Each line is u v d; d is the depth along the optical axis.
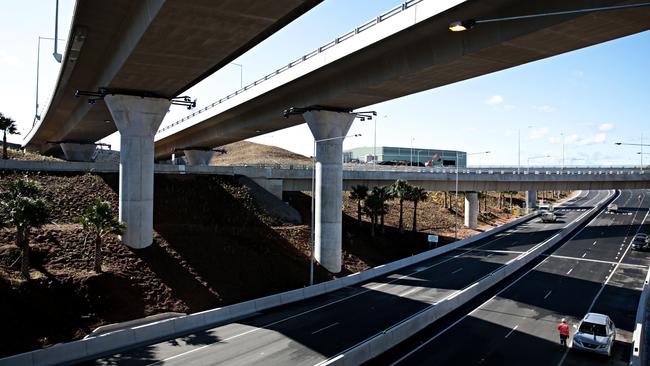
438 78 31.14
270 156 149.62
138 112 36.06
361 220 60.84
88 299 26.64
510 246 57.50
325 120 42.25
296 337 24.20
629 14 19.55
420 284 38.00
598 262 46.84
